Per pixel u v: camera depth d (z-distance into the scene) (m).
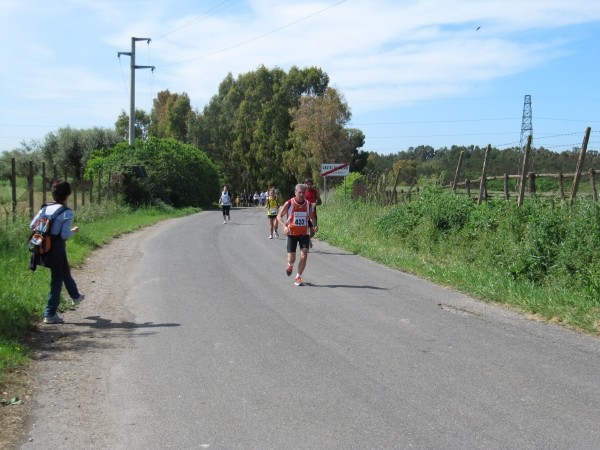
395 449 4.45
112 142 54.38
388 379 5.98
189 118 81.44
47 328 8.02
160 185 41.91
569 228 10.97
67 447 4.57
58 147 53.38
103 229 21.14
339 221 22.69
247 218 33.66
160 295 10.22
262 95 77.19
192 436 4.71
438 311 9.12
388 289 10.91
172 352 6.93
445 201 15.89
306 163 60.97
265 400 5.44
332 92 58.00
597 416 5.07
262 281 11.61
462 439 4.61
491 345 7.23
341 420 4.99
